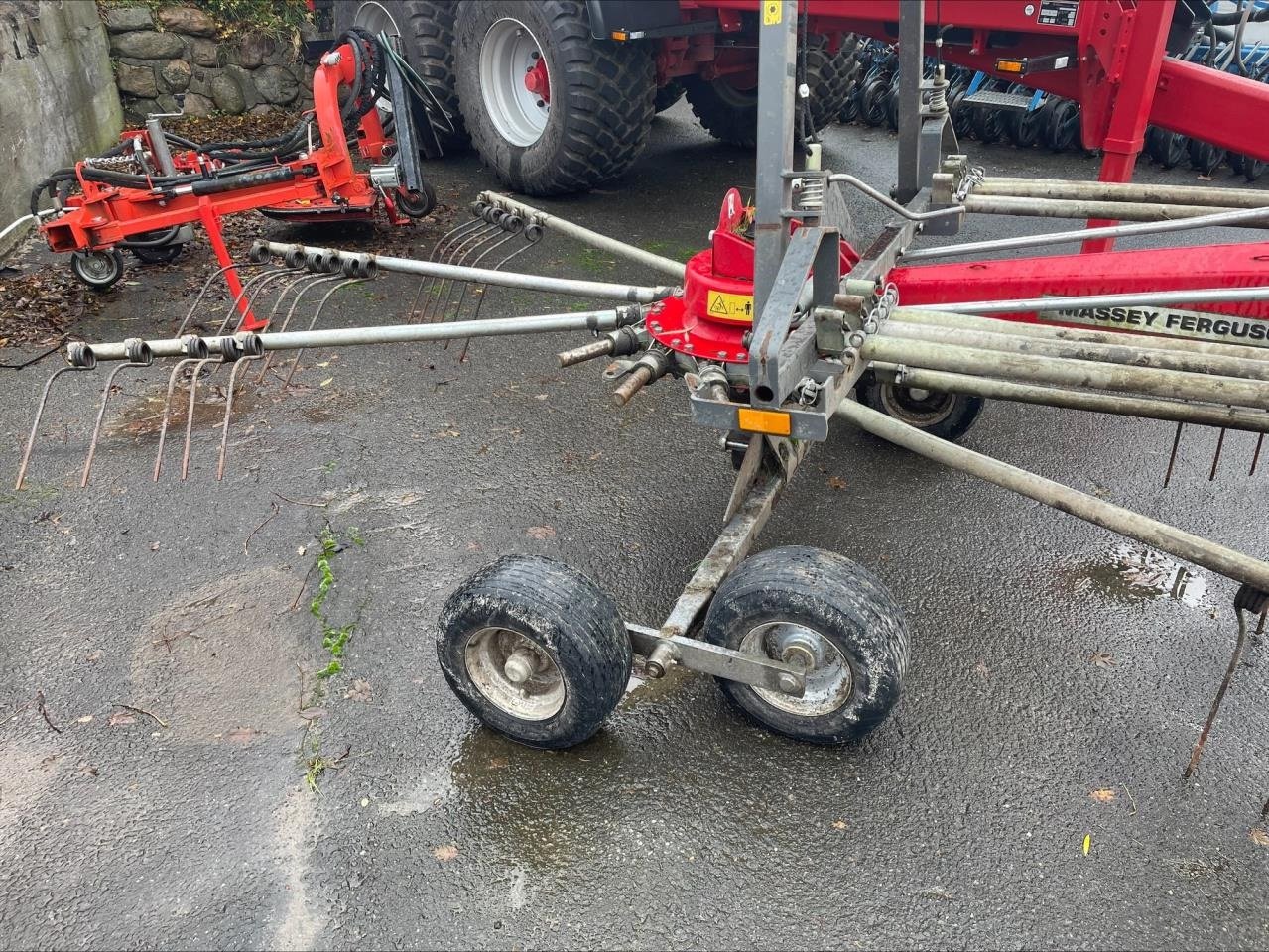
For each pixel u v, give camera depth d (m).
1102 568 3.69
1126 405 3.04
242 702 3.05
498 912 2.40
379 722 2.98
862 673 2.57
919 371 3.23
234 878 2.49
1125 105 4.86
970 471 3.06
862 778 2.76
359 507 4.04
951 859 2.53
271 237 7.12
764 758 2.83
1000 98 8.02
